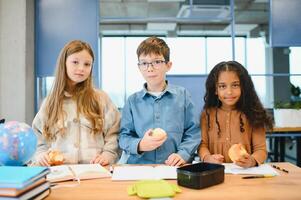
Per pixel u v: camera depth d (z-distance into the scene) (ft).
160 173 3.41
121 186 2.99
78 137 4.54
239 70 4.65
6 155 2.92
